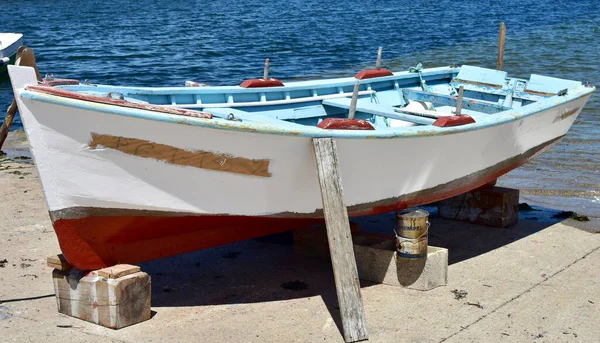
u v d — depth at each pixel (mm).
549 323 5156
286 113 7336
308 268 6312
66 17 40438
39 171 4738
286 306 5480
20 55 5340
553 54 23000
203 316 5285
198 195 5094
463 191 6797
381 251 5883
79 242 5004
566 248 6816
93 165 4758
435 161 6055
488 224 7512
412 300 5570
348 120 5496
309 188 5461
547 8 43250
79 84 5871
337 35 30547
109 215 4969
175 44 27453
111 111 4582
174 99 6637
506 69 20672
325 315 5316
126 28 33938
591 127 12852
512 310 5379
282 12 43188
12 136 12852
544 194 8992
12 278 5938
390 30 32500
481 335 4957
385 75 8406
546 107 6902
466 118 6121
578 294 5684
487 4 47344
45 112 4574
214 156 4941
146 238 5262
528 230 7406
